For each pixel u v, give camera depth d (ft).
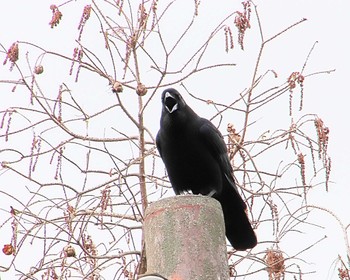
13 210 35.96
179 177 43.06
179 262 28.07
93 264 36.55
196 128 42.22
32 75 37.32
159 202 29.25
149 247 28.94
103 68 38.19
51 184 36.78
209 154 42.24
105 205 36.40
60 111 37.58
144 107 38.19
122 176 36.52
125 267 36.88
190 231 28.50
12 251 35.22
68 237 36.14
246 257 37.81
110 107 38.50
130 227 37.58
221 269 28.32
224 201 42.09
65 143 37.40
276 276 36.76
